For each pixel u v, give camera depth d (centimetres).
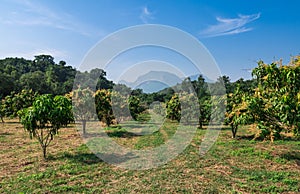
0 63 5719
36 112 753
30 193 511
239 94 1170
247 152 877
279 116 642
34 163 741
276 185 556
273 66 659
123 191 530
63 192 523
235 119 796
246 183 571
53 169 679
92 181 593
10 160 782
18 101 1972
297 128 630
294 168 686
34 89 4109
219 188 544
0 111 1939
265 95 708
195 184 568
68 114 828
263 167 698
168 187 552
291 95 628
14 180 591
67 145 1024
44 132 1363
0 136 1249
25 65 6656
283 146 970
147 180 600
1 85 3788
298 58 633
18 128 1605
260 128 697
